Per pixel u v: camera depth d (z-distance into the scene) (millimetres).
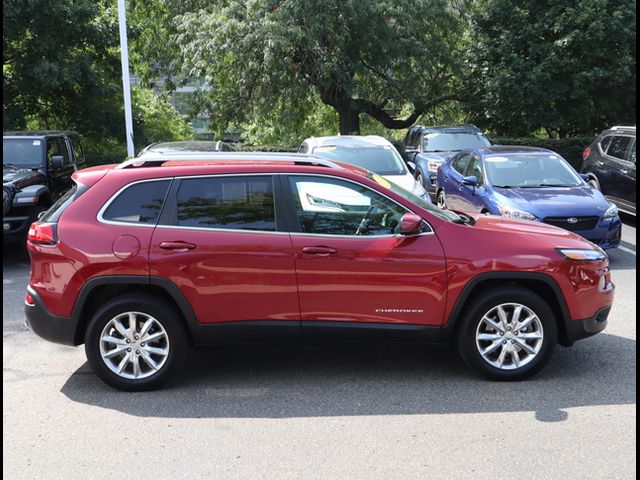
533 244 4922
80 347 5867
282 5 18531
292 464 3689
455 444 3904
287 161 5051
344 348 5699
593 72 18703
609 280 5141
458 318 4926
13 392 4816
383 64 20406
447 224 4926
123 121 20359
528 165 10164
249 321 4793
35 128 20859
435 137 15727
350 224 4887
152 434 4086
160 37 23438
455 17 21547
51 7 17328
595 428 4102
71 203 4887
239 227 4832
